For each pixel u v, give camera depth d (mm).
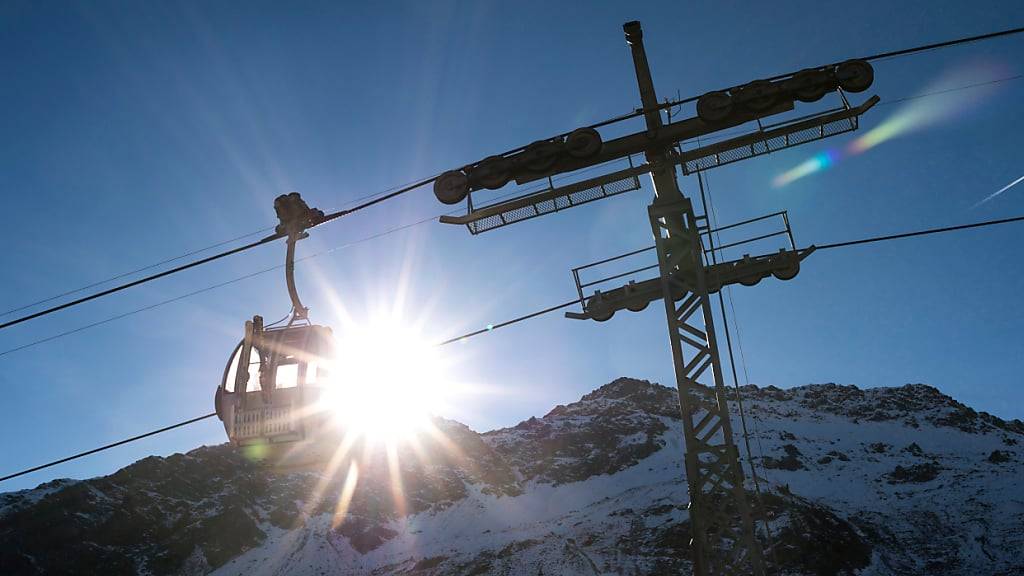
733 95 22062
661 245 22734
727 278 23938
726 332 23453
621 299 24609
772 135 21781
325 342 21969
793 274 23828
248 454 21109
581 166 22828
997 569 195000
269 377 21094
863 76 21609
